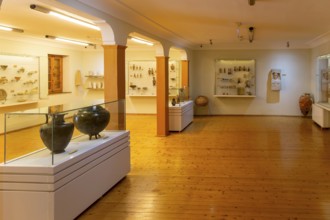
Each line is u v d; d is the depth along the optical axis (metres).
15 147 3.32
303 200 3.93
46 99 10.23
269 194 4.14
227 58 12.38
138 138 8.05
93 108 4.09
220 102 12.62
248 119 11.48
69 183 3.24
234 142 7.48
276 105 12.33
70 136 3.43
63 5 3.94
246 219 3.41
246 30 7.84
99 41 10.09
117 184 4.55
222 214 3.54
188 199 3.99
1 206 3.05
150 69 12.53
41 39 9.48
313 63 11.59
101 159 3.96
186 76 11.35
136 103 12.86
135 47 12.27
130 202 3.89
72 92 11.98
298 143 7.30
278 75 12.15
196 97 12.65
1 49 8.32
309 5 5.12
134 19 5.86
